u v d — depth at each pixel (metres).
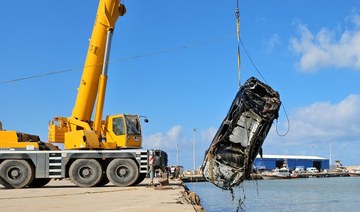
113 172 27.50
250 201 38.25
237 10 15.30
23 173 27.59
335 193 51.84
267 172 137.88
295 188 65.25
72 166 27.47
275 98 14.60
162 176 31.39
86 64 28.75
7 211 14.43
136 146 28.36
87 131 27.77
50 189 26.30
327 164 167.25
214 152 15.02
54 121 29.16
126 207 15.59
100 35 28.36
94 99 29.09
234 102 14.82
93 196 20.75
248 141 14.70
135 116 28.75
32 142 28.17
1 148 27.89
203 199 39.53
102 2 28.20
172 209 14.95
